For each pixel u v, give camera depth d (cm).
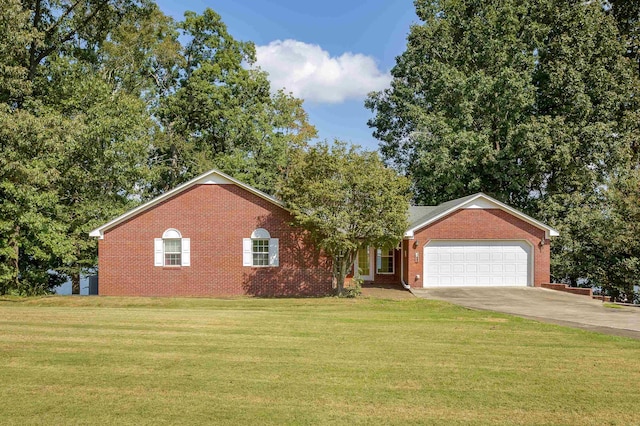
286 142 4153
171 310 1717
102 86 2791
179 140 3816
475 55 3534
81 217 2683
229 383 846
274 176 3881
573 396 805
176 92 3944
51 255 2709
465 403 767
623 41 3381
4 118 2120
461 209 2548
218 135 4016
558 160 2973
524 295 2242
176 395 784
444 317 1581
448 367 961
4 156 2211
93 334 1241
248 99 4053
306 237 2405
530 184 3400
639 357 1057
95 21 3116
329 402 762
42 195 2389
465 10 3772
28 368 927
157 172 3325
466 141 3170
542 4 3416
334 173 2177
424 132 3406
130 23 3400
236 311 1700
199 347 1108
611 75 3152
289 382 855
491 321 1503
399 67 3950
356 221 2100
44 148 2325
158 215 2392
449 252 2548
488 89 3241
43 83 2806
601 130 2959
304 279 2400
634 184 2684
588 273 2869
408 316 1598
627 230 2612
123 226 2386
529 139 3002
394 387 836
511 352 1090
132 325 1370
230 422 682
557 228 2941
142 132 2923
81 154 2675
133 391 802
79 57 3212
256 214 2406
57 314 1568
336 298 2125
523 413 732
